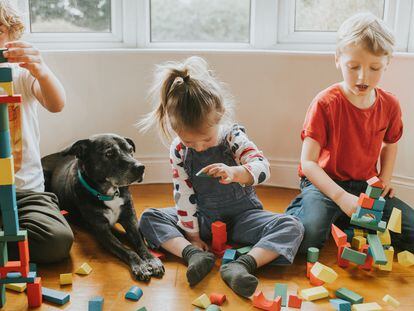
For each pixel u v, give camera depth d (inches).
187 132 61.4
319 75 87.4
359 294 60.4
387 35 67.5
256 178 62.8
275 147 92.4
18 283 55.0
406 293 60.8
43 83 65.4
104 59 88.1
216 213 70.3
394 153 76.0
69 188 74.9
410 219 70.6
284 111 90.4
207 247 69.2
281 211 82.7
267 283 62.1
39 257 64.4
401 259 66.6
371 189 62.3
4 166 49.1
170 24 93.7
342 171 74.4
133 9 90.7
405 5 85.4
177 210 69.8
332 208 70.6
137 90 90.1
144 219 69.9
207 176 61.9
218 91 62.6
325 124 72.4
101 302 55.1
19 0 87.8
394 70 81.0
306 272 64.9
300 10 91.4
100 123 90.9
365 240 67.5
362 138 72.8
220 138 68.4
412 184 83.4
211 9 93.4
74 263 66.5
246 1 92.7
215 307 55.2
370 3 89.0
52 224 65.2
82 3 91.1
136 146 92.7
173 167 69.3
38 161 71.1
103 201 71.0
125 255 66.5
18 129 67.6
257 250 63.7
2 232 52.4
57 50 87.1
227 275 60.3
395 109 74.3
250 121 91.5
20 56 59.8
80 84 88.6
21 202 67.2
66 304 57.4
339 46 70.1
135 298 58.2
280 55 87.7
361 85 68.2
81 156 71.0
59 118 89.2
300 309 56.7
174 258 67.8
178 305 57.4
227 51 88.4
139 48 92.1
